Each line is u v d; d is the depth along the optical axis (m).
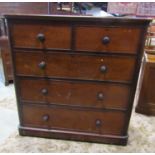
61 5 1.99
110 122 1.47
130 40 1.17
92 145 1.53
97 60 1.25
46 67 1.32
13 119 1.83
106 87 1.34
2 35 2.33
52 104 1.46
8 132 1.66
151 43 2.50
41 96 1.44
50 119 1.53
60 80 1.36
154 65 1.75
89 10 2.08
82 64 1.28
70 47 1.23
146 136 1.65
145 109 1.94
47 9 2.04
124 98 1.36
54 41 1.22
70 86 1.37
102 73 1.29
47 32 1.20
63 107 1.46
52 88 1.40
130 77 1.28
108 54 1.22
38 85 1.40
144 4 2.40
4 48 2.33
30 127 1.58
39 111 1.51
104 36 1.17
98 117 1.46
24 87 1.43
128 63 1.24
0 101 2.15
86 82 1.34
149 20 1.09
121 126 1.47
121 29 1.14
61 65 1.30
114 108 1.40
